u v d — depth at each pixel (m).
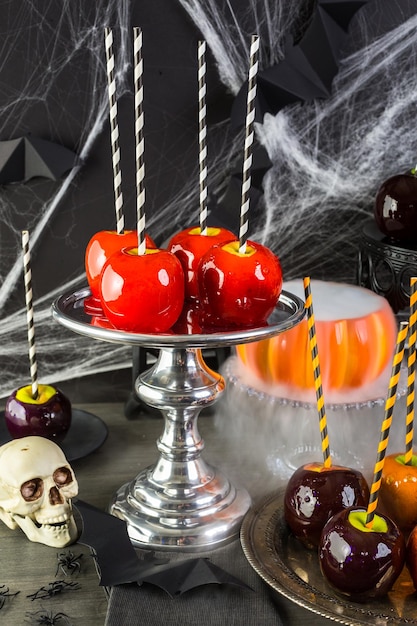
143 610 0.89
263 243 1.30
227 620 0.89
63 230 1.26
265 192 1.28
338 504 0.96
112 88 0.96
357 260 1.32
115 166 0.98
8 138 1.21
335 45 1.22
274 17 1.21
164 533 1.01
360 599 0.89
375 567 0.88
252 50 0.91
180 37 1.21
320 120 1.26
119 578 0.92
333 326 1.09
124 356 1.32
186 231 1.04
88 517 0.97
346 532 0.90
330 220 1.30
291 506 0.97
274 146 1.26
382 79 1.26
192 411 1.05
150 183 1.25
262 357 1.11
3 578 0.96
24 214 1.24
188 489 1.04
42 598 0.93
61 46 1.19
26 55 1.19
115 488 1.12
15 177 1.22
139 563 0.95
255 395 1.10
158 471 1.07
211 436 1.25
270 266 0.94
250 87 0.92
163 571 0.93
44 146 1.21
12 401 1.14
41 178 1.23
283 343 1.10
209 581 0.92
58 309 0.99
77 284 1.28
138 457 1.19
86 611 0.92
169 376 1.04
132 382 1.32
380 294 1.22
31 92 1.20
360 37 1.24
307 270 1.32
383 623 0.86
